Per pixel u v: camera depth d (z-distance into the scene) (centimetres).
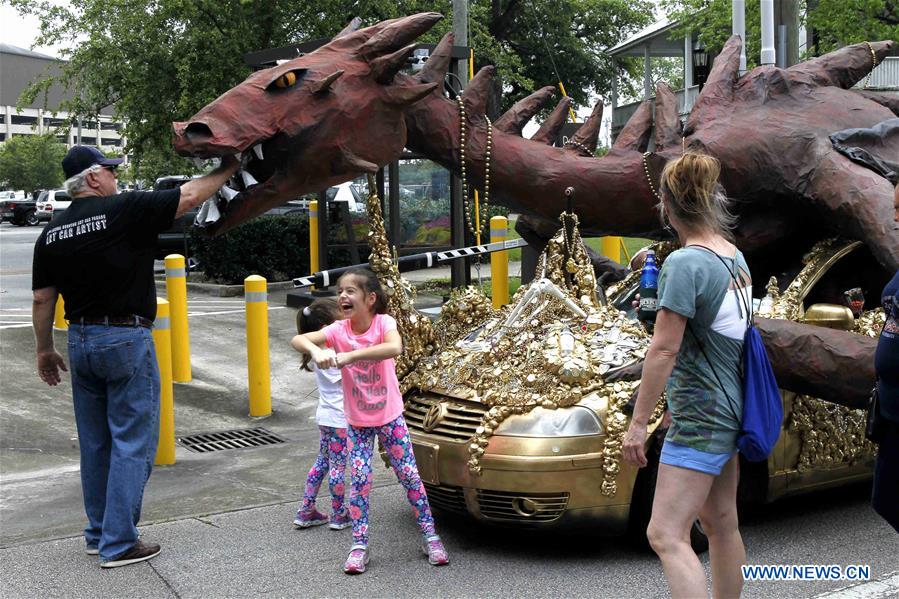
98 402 542
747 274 386
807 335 529
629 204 652
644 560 522
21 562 532
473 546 556
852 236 603
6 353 1073
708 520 394
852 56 712
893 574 495
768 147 636
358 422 516
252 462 761
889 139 646
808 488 574
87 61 2070
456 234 1304
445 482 532
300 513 590
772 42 1015
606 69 3709
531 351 541
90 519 544
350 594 484
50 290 548
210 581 504
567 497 504
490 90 662
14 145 8144
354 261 1523
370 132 584
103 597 483
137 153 2194
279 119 554
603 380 522
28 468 743
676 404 377
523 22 3503
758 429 371
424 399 571
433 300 1441
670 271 369
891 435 377
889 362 369
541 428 508
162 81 2022
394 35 585
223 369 1073
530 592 480
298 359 1138
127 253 523
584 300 584
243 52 2002
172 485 692
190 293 1725
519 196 652
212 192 538
